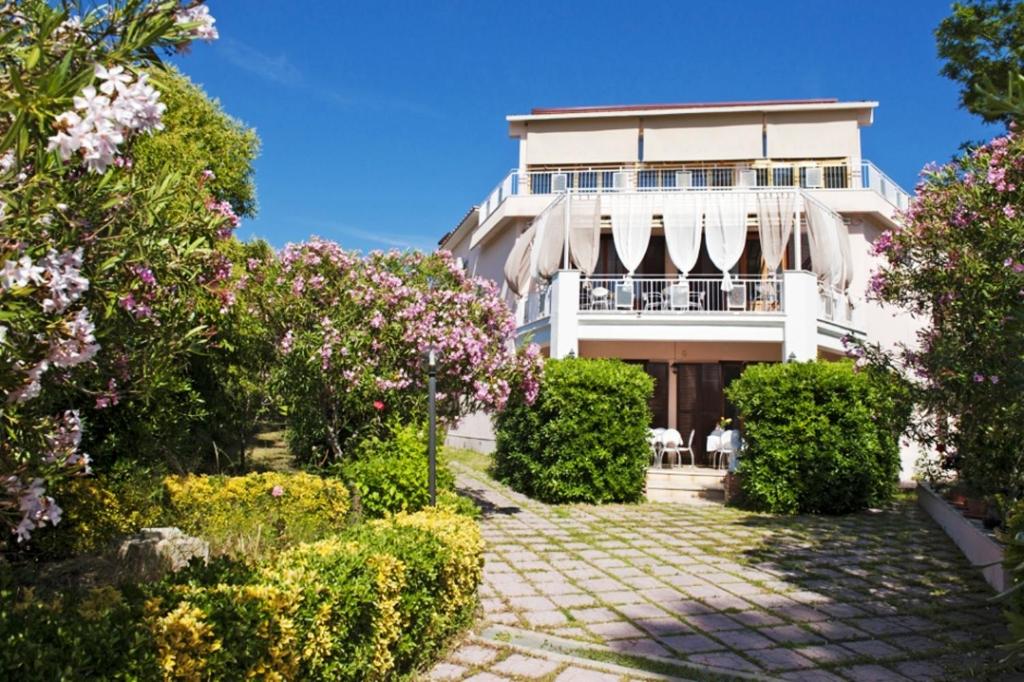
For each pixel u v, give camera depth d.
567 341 15.42
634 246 16.48
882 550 8.98
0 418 2.80
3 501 2.65
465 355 9.88
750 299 17.67
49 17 2.32
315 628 3.48
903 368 7.71
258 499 7.52
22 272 2.20
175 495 7.22
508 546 8.65
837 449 11.80
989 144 6.96
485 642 5.29
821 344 15.56
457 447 22.11
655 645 5.34
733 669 4.90
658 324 15.30
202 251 4.02
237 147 17.62
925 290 7.47
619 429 12.64
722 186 19.42
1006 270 6.08
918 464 11.98
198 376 9.35
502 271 20.67
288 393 10.04
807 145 20.56
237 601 3.12
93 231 3.10
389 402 9.77
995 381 5.91
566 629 5.65
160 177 3.60
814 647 5.40
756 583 7.21
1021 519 5.14
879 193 18.17
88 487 5.91
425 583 4.78
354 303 9.61
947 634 5.74
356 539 4.82
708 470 15.03
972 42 10.51
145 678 2.55
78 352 2.54
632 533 9.76
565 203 16.44
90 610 2.99
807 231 15.97
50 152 2.14
